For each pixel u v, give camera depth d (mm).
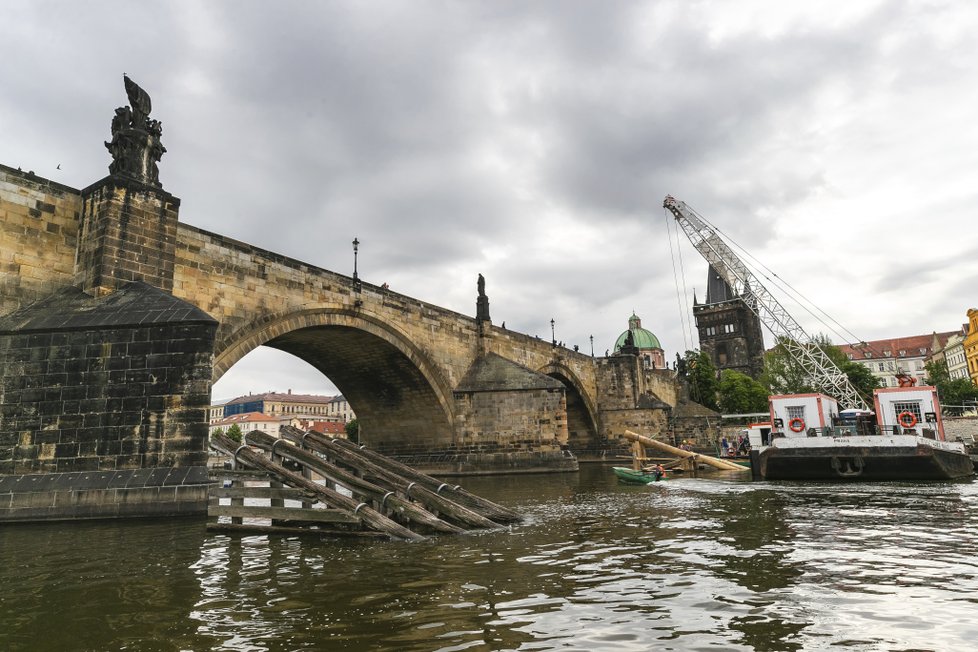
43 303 25734
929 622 8484
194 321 22812
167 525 19219
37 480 21297
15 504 20391
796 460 38656
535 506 25375
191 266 32500
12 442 22047
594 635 8156
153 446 21938
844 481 36875
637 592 10430
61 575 12055
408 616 9125
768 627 8367
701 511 22359
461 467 54312
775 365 120500
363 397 58969
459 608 9555
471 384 57156
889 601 9586
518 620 8891
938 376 137375
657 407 84938
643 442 55719
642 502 26297
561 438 54594
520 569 12445
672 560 13141
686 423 96000
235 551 14719
